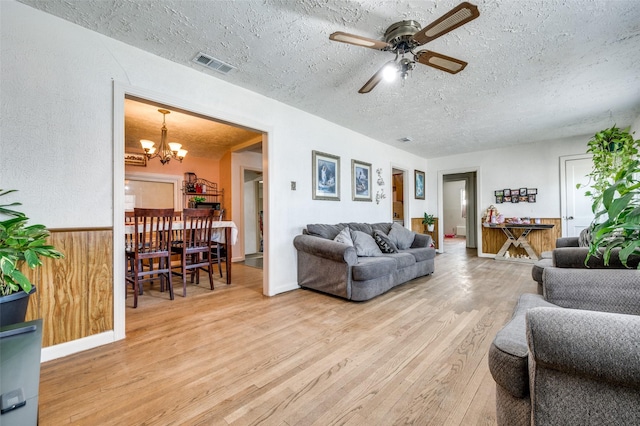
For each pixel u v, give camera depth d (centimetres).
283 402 139
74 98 193
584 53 227
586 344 64
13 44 173
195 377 160
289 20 188
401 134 461
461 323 235
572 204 484
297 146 349
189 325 233
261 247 728
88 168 198
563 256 171
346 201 425
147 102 231
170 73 237
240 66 246
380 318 248
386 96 311
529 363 85
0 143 169
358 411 132
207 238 355
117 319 206
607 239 99
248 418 128
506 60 236
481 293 323
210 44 215
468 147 551
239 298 307
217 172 622
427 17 185
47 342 180
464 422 125
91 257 197
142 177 527
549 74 261
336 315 255
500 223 536
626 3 171
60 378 159
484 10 177
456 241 936
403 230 434
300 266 345
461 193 1106
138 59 220
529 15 182
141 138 486
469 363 173
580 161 476
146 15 183
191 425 124
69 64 191
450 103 329
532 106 339
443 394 144
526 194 528
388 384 153
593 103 330
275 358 180
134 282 280
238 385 152
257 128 302
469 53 226
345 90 295
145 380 157
